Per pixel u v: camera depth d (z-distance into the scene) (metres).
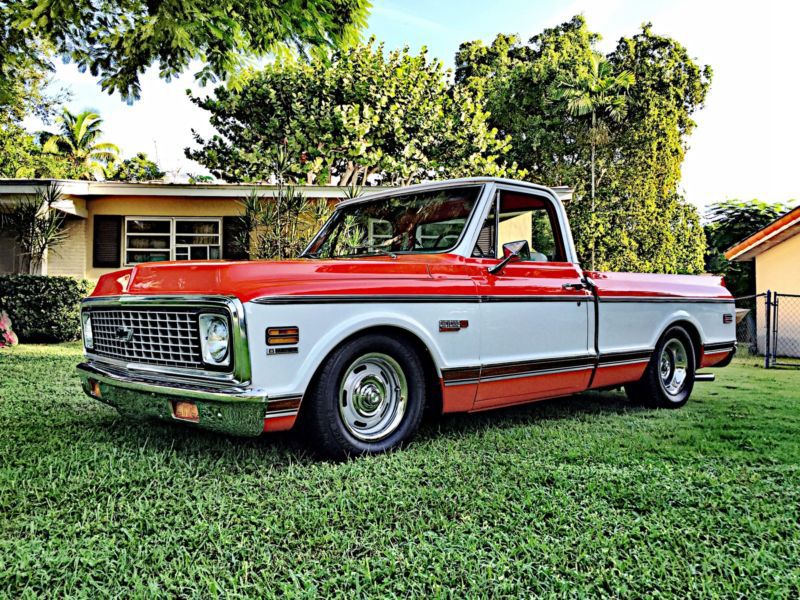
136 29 7.26
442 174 19.92
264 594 1.96
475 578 2.06
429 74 21.36
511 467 3.33
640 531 2.49
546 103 26.62
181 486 2.96
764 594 2.00
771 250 12.62
